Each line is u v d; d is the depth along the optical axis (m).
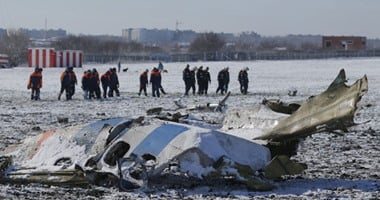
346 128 17.19
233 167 16.59
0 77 97.94
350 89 16.73
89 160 17.48
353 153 24.80
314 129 17.42
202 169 16.31
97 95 57.97
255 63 140.62
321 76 95.44
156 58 164.25
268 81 84.44
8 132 32.03
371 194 16.61
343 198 16.09
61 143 18.55
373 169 21.00
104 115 41.56
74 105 50.47
